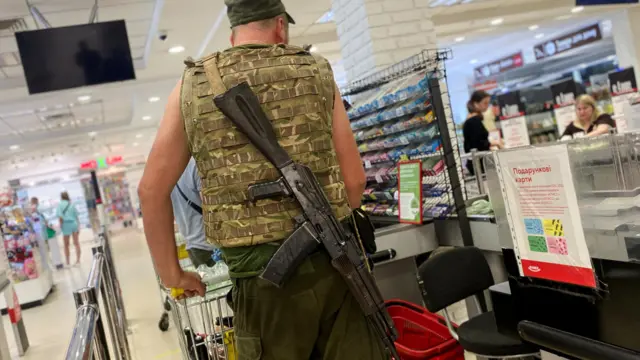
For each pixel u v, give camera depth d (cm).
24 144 1445
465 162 525
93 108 1140
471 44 1280
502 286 210
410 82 308
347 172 136
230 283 196
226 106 118
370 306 126
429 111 288
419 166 294
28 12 591
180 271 140
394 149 332
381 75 397
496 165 185
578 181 159
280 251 117
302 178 119
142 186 127
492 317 230
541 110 917
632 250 145
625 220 148
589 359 160
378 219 341
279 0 134
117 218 2191
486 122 883
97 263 262
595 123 522
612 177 156
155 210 128
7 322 659
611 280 152
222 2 599
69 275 978
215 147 120
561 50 1242
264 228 118
